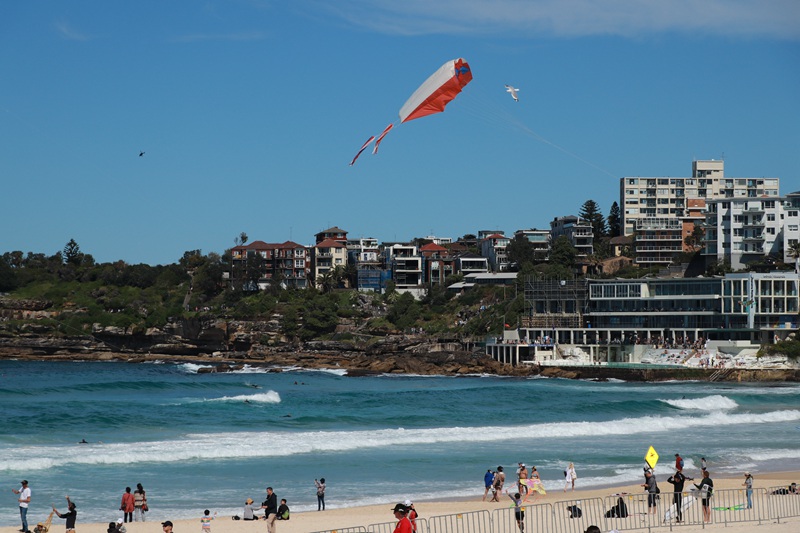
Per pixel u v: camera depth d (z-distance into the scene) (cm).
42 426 8419
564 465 6675
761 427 9038
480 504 5134
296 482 5947
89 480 5850
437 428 8631
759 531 4012
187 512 5041
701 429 8856
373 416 10000
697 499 4400
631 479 6094
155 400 11825
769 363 15912
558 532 4122
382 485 5881
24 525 4338
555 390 13850
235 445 7200
